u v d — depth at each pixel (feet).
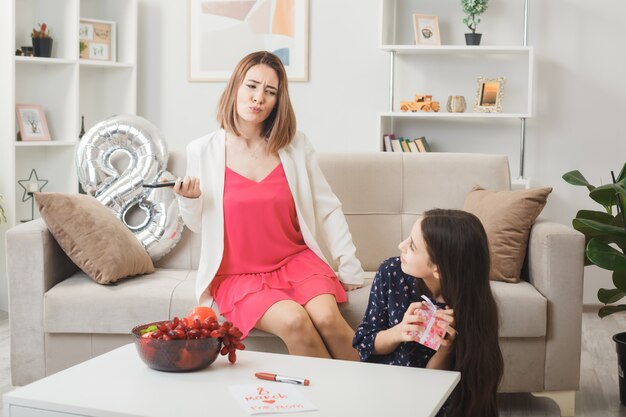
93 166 11.10
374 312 7.22
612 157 15.15
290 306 8.70
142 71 17.02
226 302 9.16
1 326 13.88
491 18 15.35
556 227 9.49
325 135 16.26
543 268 9.33
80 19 15.76
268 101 9.54
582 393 10.44
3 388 10.30
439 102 15.65
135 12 16.34
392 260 7.36
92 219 9.70
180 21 16.78
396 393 5.80
